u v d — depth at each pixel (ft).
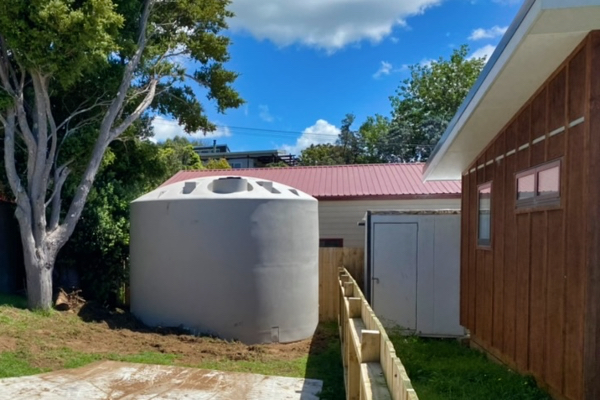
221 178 23.73
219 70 35.01
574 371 11.87
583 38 11.33
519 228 16.35
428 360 19.15
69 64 20.93
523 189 15.97
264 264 22.22
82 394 14.40
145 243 23.56
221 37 34.22
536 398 13.60
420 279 25.67
